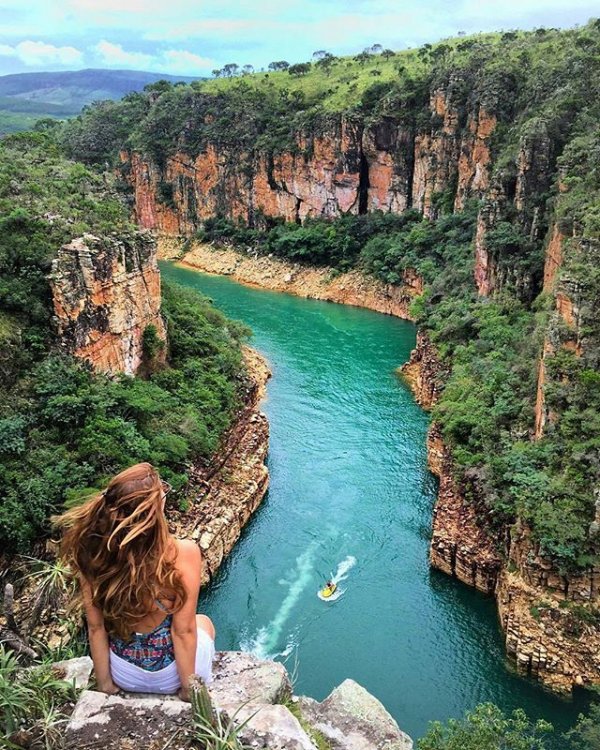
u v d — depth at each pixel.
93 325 32.88
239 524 33.97
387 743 7.03
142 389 34.91
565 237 41.34
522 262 50.22
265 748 5.49
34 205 34.28
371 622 28.33
